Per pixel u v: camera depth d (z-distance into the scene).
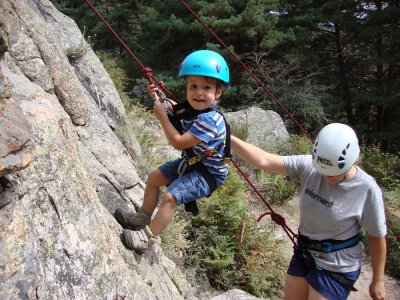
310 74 15.61
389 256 8.55
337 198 2.72
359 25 16.20
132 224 3.37
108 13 20.81
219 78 2.76
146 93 15.45
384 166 12.52
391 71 17.22
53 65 3.86
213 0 15.41
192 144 2.79
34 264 1.98
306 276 2.93
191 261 6.21
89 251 2.44
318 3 16.83
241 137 11.55
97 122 4.99
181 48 16.44
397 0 15.92
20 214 2.05
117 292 2.59
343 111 18.78
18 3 3.56
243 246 6.82
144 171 6.07
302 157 2.98
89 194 2.76
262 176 10.07
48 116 2.62
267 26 14.48
